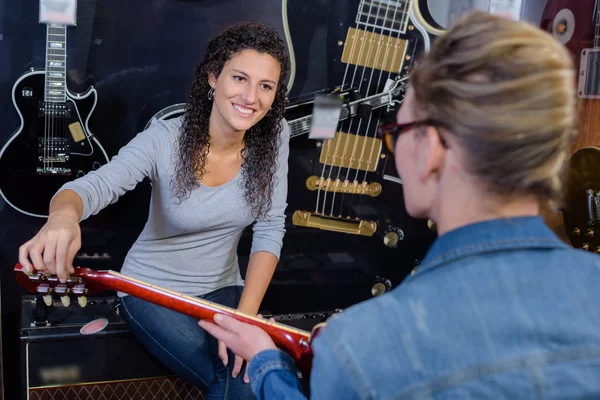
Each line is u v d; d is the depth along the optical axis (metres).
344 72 2.47
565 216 2.71
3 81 2.17
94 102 2.25
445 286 0.73
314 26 2.40
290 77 2.42
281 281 2.61
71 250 1.37
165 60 2.30
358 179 2.59
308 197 2.55
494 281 0.72
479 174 0.75
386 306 0.73
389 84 2.52
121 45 2.25
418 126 0.80
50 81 2.19
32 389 2.09
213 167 1.92
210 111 1.90
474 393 0.66
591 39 2.66
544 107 0.72
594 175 2.57
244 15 2.34
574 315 0.70
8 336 2.36
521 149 0.72
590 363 0.68
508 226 0.76
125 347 2.15
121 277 1.45
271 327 1.29
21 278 1.40
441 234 0.81
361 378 0.69
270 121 1.95
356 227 2.63
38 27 2.15
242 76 1.80
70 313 2.22
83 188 1.66
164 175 1.89
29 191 2.25
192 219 1.92
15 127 2.22
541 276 0.73
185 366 1.90
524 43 0.73
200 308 1.43
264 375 0.96
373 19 2.45
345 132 2.53
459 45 0.77
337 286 2.67
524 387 0.66
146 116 2.33
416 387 0.68
